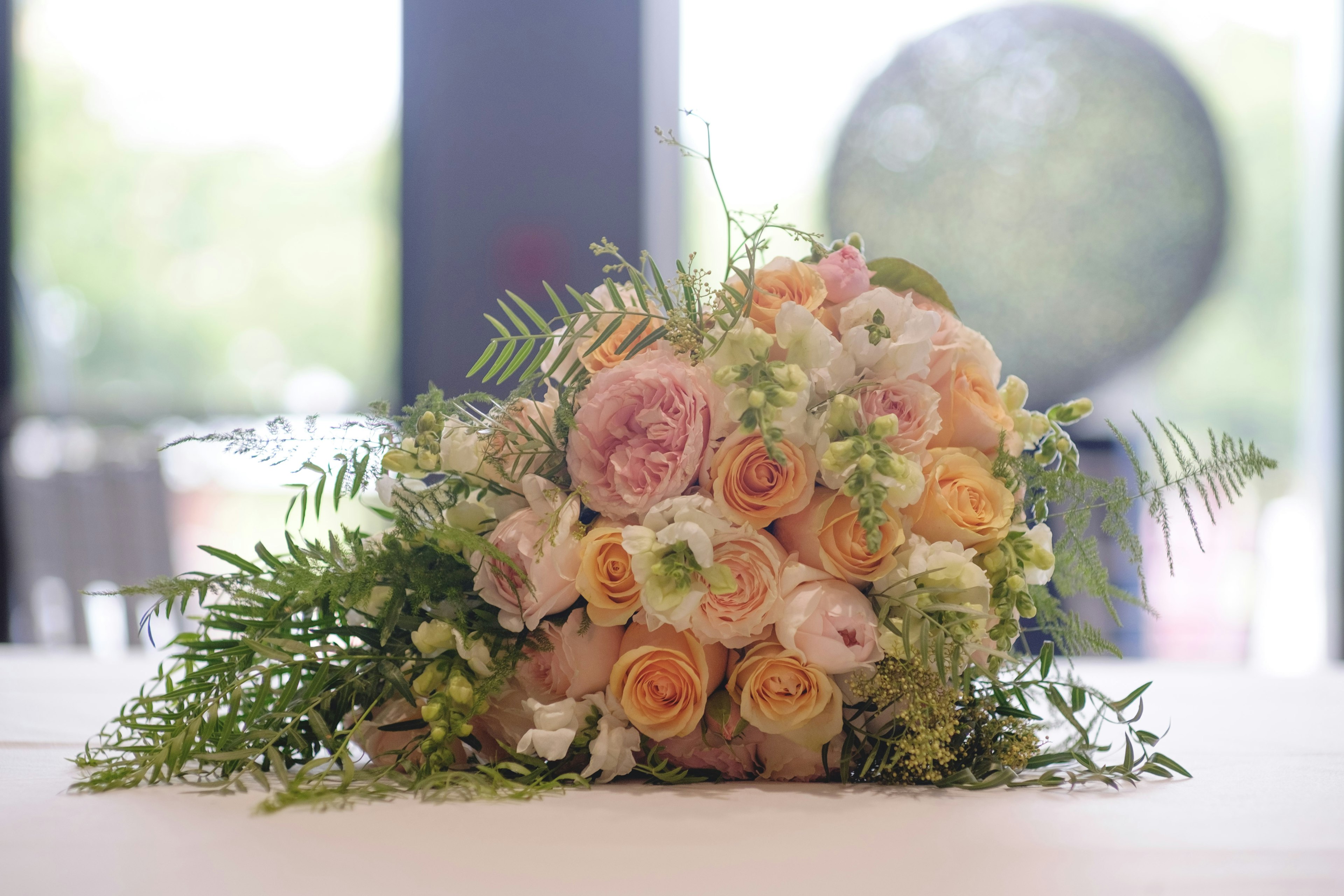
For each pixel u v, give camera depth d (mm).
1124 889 1090
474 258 5125
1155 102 5137
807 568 1297
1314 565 5266
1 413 5215
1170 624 5266
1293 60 5215
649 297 1378
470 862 1127
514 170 5117
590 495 1314
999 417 1369
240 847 1149
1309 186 5258
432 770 1295
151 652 3529
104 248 5289
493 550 1291
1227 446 1345
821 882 1100
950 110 5180
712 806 1243
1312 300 5273
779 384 1283
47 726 1549
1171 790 1301
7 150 5230
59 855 1134
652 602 1269
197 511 4930
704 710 1293
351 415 1364
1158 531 4973
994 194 5188
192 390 5297
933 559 1292
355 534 1363
